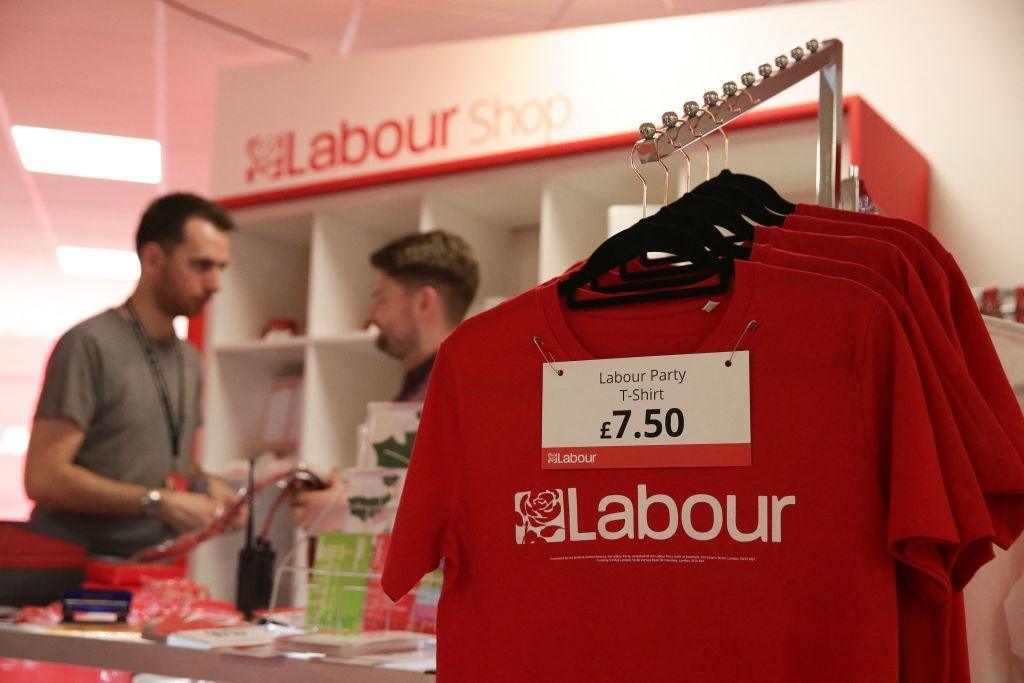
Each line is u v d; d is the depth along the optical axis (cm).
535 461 131
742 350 121
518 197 370
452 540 134
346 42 491
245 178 430
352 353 407
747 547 118
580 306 133
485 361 136
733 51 345
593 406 129
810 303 118
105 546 336
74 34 491
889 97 333
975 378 121
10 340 1228
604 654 123
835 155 171
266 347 402
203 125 603
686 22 353
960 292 124
